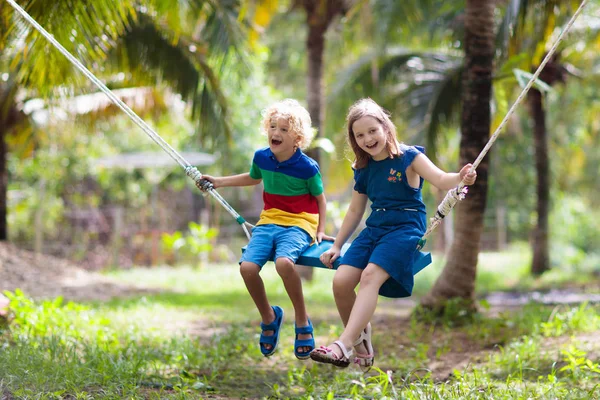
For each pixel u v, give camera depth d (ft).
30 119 50.83
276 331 17.89
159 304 35.94
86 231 65.62
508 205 86.22
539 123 59.67
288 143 17.06
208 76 41.16
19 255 46.50
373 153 15.88
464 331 29.07
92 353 20.30
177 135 67.67
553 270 62.90
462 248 31.30
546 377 20.12
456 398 16.37
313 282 52.42
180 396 17.02
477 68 30.78
